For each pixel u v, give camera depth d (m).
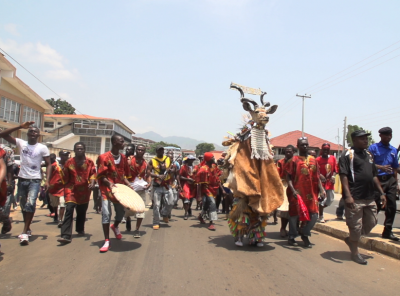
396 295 3.77
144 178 7.93
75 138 42.72
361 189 4.91
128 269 4.55
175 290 3.82
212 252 5.56
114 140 5.93
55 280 4.08
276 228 8.20
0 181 4.84
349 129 29.89
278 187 5.91
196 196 9.32
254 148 5.78
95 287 3.87
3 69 20.52
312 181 6.03
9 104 24.86
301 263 4.96
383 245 5.57
